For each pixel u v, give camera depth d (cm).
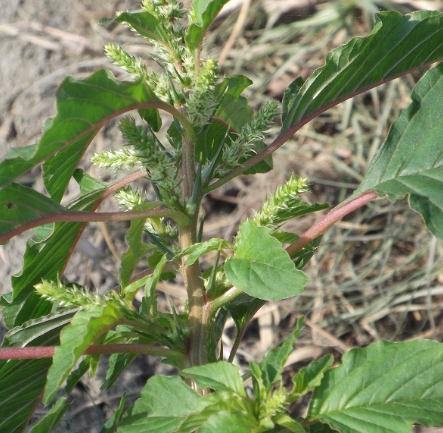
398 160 60
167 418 55
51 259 62
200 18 58
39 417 98
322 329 110
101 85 53
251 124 60
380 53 61
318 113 62
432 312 112
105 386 63
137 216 57
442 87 61
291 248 60
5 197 54
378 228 120
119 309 56
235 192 121
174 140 65
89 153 119
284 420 55
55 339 62
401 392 57
